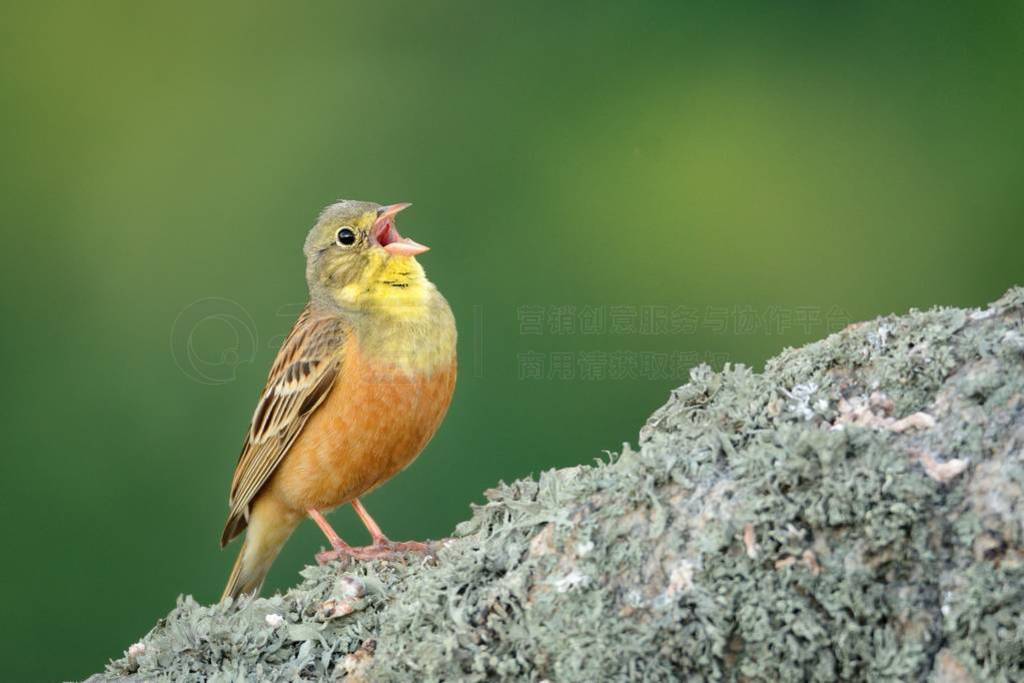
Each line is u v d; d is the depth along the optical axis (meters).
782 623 4.94
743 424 5.67
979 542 4.89
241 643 6.20
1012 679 4.72
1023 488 4.93
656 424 6.23
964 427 5.23
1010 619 4.75
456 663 5.43
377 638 5.98
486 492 6.69
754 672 4.94
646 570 5.24
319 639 6.14
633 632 5.12
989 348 5.49
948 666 4.82
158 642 6.34
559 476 6.34
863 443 5.13
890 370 5.63
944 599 4.87
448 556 6.25
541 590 5.46
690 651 4.99
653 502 5.38
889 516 4.94
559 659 5.20
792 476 5.11
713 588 5.04
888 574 4.93
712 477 5.41
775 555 5.01
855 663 4.87
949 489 5.03
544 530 5.71
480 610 5.53
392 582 6.49
